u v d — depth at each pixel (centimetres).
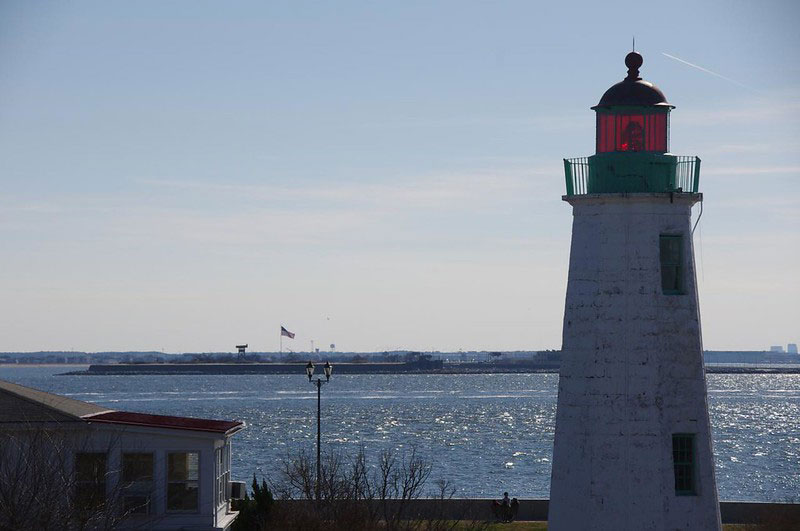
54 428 5934
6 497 5034
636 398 4900
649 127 5084
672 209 4988
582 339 5009
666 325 4934
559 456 5047
